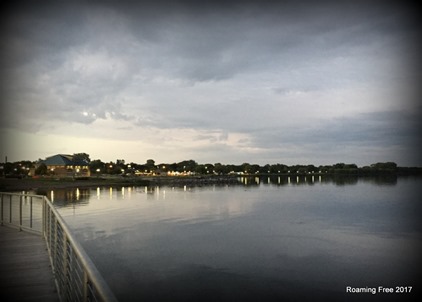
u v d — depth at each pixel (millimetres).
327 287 16219
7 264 7230
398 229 32312
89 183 96562
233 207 51094
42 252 8188
